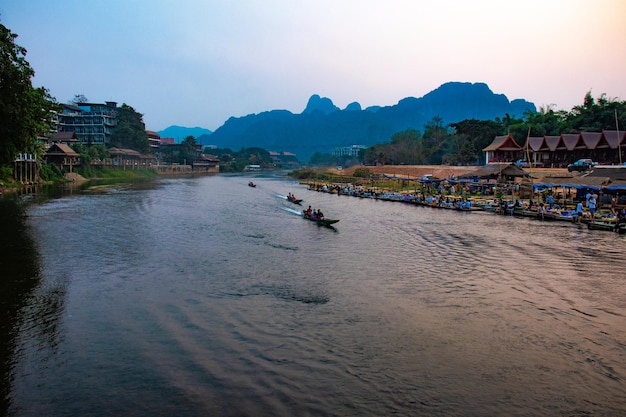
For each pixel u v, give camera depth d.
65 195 70.81
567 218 44.59
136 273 25.98
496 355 16.06
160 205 61.62
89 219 46.25
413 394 13.62
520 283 24.33
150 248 32.72
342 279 25.17
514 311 20.20
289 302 21.34
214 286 23.70
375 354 16.08
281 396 13.45
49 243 33.72
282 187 109.31
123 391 13.68
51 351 16.17
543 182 56.84
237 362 15.46
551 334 17.78
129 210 54.72
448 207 57.12
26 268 26.67
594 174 51.53
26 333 17.64
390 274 26.22
